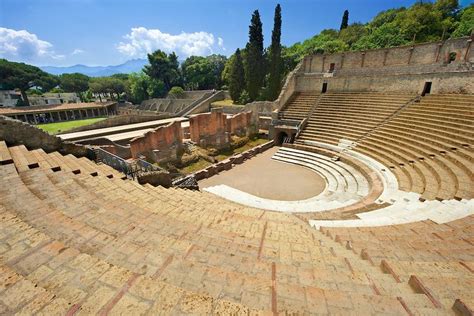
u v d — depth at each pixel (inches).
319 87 1416.1
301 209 556.4
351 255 235.1
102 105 2503.7
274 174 868.0
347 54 1379.2
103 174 431.2
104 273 140.3
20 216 230.5
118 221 250.1
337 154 914.7
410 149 743.7
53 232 206.5
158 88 2807.6
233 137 1328.7
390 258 226.1
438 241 272.4
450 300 138.9
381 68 1274.6
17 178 322.3
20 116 2028.8
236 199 640.4
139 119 1587.1
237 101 2017.7
